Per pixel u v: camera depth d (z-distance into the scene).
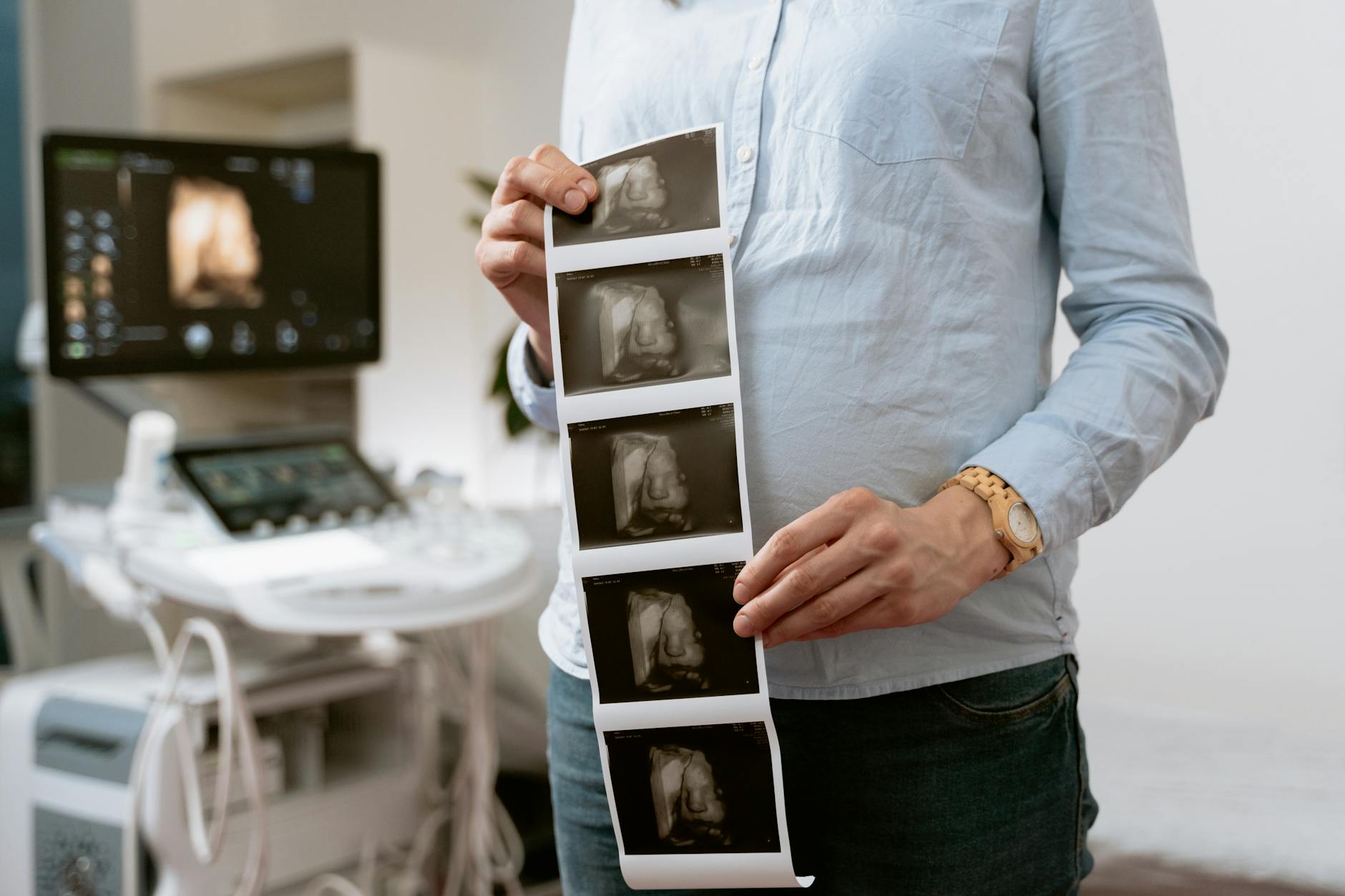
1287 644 1.74
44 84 3.42
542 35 2.83
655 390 0.66
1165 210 0.68
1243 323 1.74
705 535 0.65
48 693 1.53
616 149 0.76
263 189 1.85
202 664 1.57
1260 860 1.26
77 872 1.45
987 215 0.68
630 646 0.66
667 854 0.67
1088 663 1.92
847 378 0.67
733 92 0.71
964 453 0.67
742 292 0.69
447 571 1.46
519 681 2.10
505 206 0.73
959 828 0.67
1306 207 1.67
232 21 3.39
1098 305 0.69
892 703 0.67
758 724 0.64
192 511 1.62
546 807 2.10
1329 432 1.68
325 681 1.59
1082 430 0.64
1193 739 1.58
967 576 0.60
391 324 2.70
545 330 0.78
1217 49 1.72
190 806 1.40
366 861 1.63
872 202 0.67
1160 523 1.84
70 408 3.40
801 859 0.70
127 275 1.72
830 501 0.59
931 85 0.66
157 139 1.74
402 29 3.13
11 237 3.44
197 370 1.80
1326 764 1.48
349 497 1.65
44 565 3.16
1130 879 1.33
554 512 2.40
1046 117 0.70
